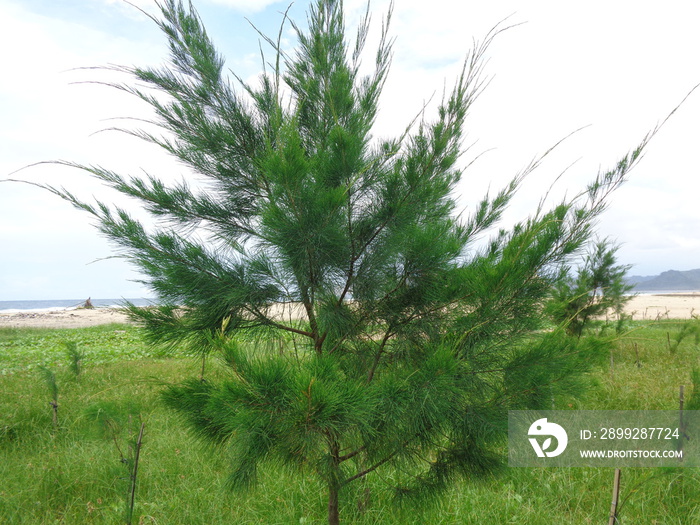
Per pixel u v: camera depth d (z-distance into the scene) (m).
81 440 4.67
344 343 3.11
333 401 1.96
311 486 3.82
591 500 3.71
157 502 3.65
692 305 31.70
